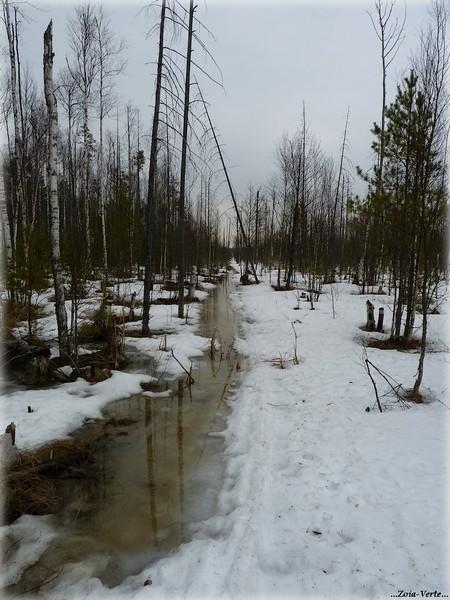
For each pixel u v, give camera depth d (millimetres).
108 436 5887
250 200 34156
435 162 7809
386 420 5629
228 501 4258
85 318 12258
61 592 3150
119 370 8883
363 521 3590
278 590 2922
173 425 6277
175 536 3787
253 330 13336
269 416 6219
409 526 3420
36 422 5844
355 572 3027
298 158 22188
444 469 4215
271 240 33875
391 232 9805
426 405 6160
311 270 20250
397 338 10102
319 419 5941
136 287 21031
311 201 24250
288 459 4867
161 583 3150
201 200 35656
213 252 41875
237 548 3398
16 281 9094
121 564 3449
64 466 5000
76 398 6988
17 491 4266
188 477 4816
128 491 4527
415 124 7566
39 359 7875
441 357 8828
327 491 4117
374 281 23609
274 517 3812
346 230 28859
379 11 14172
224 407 6988
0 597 3113
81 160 25750
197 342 11508
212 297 21906
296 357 9086
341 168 23656
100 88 19281
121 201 18656
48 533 3836
